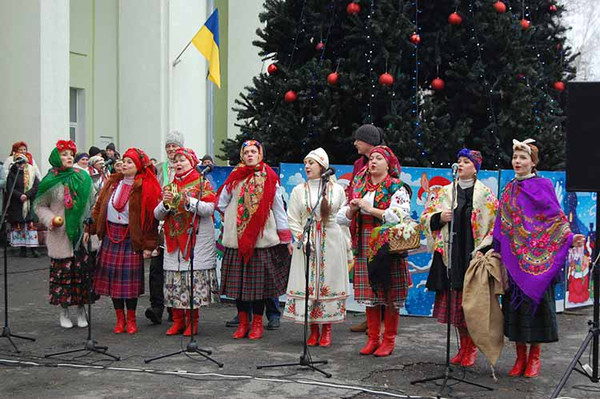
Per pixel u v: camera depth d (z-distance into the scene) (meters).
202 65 17.27
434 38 9.41
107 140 16.67
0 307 8.33
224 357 6.13
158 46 16.19
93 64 16.36
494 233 5.57
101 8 16.45
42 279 10.26
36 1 13.25
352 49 9.18
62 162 7.10
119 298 6.96
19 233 12.11
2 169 11.84
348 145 9.37
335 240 6.55
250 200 6.66
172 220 6.85
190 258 6.39
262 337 7.00
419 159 8.76
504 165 9.41
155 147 16.25
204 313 8.30
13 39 13.42
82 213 7.04
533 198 5.41
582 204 8.91
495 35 9.20
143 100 16.33
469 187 5.80
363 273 6.19
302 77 9.12
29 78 13.34
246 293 6.69
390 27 8.86
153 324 7.57
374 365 5.93
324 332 6.67
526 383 5.48
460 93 9.55
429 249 6.52
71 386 5.23
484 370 5.86
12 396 4.99
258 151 6.81
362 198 6.15
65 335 6.96
